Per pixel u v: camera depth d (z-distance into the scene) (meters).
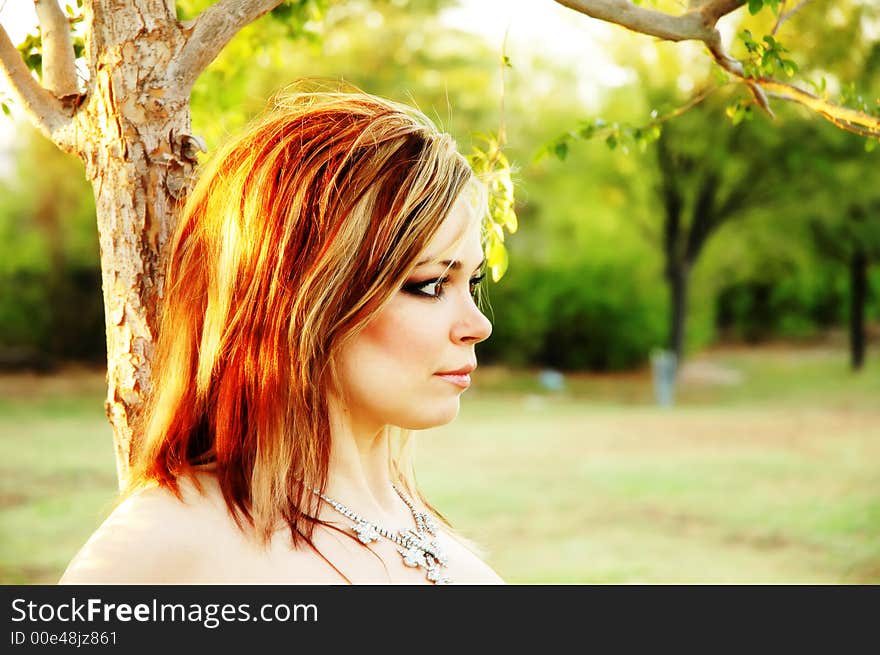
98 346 25.50
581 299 27.38
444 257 1.13
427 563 1.24
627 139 2.27
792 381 26.53
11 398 19.61
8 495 9.80
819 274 33.62
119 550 1.02
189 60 1.43
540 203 26.53
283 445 1.10
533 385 24.92
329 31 19.61
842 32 17.67
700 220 25.44
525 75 23.22
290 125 1.21
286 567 1.09
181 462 1.12
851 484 10.99
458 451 13.96
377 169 1.11
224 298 1.15
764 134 23.17
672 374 22.02
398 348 1.13
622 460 13.09
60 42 1.48
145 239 1.40
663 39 1.65
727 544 8.18
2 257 24.72
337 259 1.09
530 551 7.99
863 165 23.86
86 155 1.45
